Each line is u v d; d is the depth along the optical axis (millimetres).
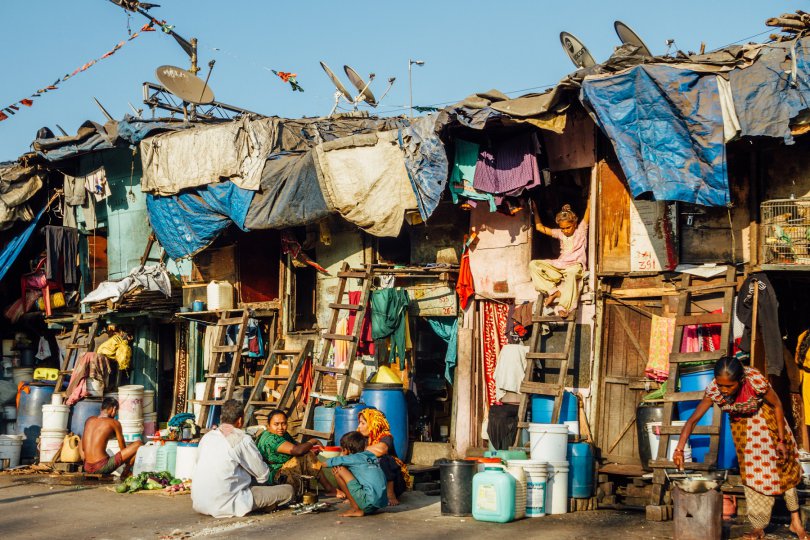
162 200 15594
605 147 11867
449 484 9875
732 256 11039
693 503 8266
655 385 11242
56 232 17922
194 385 16734
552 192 12836
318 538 8703
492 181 12258
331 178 13320
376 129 16609
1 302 19875
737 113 9836
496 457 10078
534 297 12523
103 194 17406
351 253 14547
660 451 9875
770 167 10828
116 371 16844
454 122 11914
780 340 10125
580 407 11484
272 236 16297
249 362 16047
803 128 9742
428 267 13484
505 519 9367
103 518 10172
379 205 13039
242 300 15844
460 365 13109
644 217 11531
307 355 14297
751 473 8219
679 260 11297
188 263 16906
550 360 12055
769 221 10547
